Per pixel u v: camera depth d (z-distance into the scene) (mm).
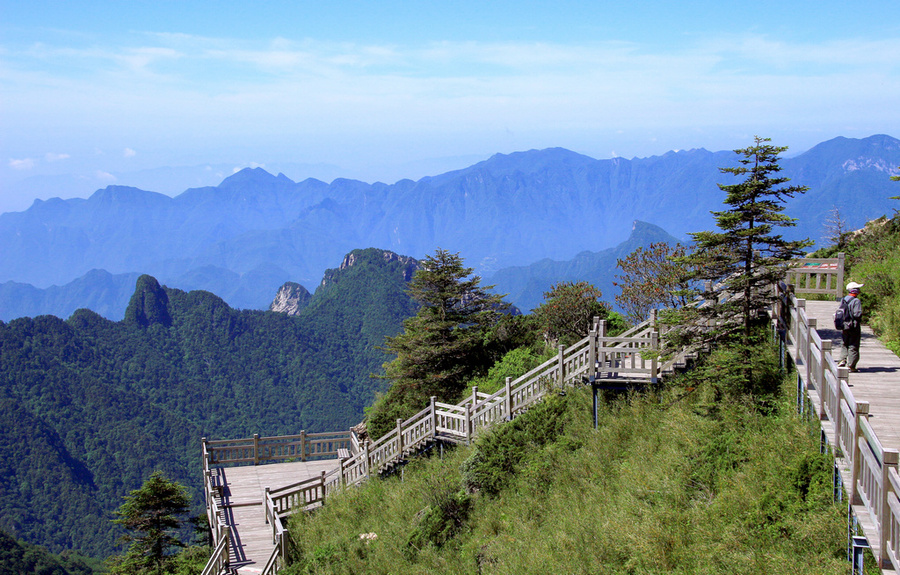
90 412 169500
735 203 12289
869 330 13656
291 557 16062
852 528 7426
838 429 7801
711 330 13531
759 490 9469
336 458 25578
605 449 13750
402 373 26984
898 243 19906
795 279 16625
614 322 22016
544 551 11055
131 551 30734
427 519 14508
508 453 14984
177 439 173875
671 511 10016
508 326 27531
